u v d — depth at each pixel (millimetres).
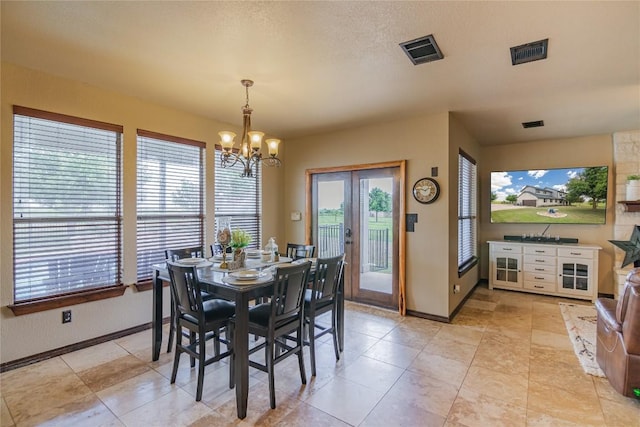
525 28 2086
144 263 3551
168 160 3771
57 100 2881
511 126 4488
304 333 2896
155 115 3596
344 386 2439
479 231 5832
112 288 3236
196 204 4055
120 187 3330
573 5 1851
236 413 2111
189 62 2592
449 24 2051
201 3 1847
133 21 2033
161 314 2885
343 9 1898
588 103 3500
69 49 2398
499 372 2643
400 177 4141
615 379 2314
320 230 4969
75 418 2053
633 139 4637
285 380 2525
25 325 2729
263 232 4957
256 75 2824
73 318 3002
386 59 2518
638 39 2201
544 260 5008
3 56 2516
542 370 2674
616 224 4766
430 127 3928
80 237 3076
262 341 3340
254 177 4895
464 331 3537
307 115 3973
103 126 3172
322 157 4902
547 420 2041
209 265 2873
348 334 3459
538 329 3590
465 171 4883
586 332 3484
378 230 4395
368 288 4488
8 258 2652
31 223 2789
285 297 2307
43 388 2383
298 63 2596
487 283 5836
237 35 2189
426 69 2697
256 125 4441
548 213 5289
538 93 3225
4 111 2621
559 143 5234
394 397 2295
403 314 4074
